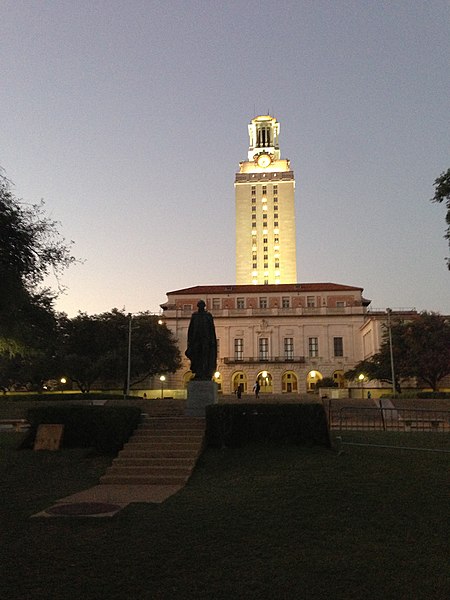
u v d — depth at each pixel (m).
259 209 141.75
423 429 22.64
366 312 87.31
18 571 6.46
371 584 6.06
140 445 14.80
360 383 77.50
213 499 10.20
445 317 63.12
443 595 5.77
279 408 15.84
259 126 155.38
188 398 19.05
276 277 138.00
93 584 6.07
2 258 19.20
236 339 87.88
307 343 86.69
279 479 11.55
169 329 79.88
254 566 6.60
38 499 10.64
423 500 9.59
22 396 46.12
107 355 62.44
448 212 21.84
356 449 14.52
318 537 7.72
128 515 9.03
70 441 16.45
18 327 25.77
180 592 5.84
